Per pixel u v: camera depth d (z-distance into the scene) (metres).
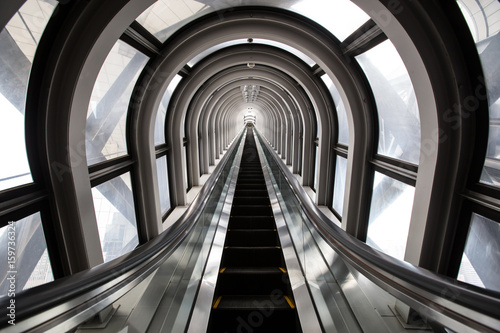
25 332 1.22
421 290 1.54
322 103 6.61
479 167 2.50
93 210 3.08
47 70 2.47
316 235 3.44
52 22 2.37
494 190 2.31
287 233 4.27
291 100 10.13
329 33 4.22
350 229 5.23
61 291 1.47
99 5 2.49
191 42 4.33
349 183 5.07
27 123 2.49
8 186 2.33
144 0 2.58
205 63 6.18
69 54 2.51
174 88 6.40
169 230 2.94
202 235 4.09
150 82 4.43
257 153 16.12
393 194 4.12
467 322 1.23
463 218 2.64
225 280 3.25
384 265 1.89
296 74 6.39
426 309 1.50
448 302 1.35
